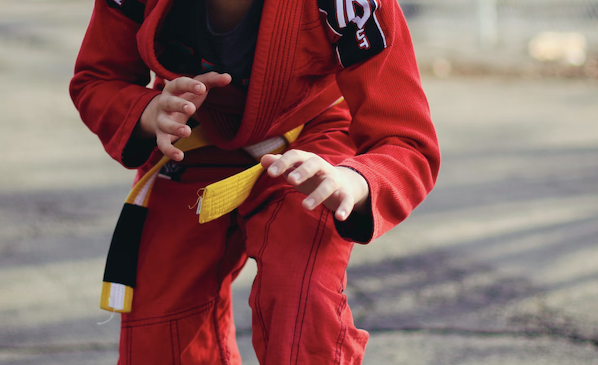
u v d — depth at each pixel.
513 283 2.97
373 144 1.32
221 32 1.37
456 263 3.21
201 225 1.53
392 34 1.33
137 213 1.53
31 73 8.46
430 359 2.33
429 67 9.49
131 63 1.54
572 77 8.73
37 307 2.73
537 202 4.09
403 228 3.70
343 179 1.12
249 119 1.36
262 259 1.31
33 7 18.22
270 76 1.32
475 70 9.31
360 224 1.21
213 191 1.16
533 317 2.65
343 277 1.29
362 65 1.34
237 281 3.06
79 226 3.59
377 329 2.58
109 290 1.51
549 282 2.97
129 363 1.54
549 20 11.52
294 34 1.31
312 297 1.23
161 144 1.31
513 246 3.41
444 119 6.55
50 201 3.96
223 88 1.40
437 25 12.87
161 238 1.54
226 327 1.65
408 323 2.62
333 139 1.46
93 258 3.21
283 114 1.41
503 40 11.23
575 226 3.66
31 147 5.18
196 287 1.55
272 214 1.36
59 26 13.55
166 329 1.53
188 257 1.54
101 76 1.52
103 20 1.51
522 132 5.95
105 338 2.50
